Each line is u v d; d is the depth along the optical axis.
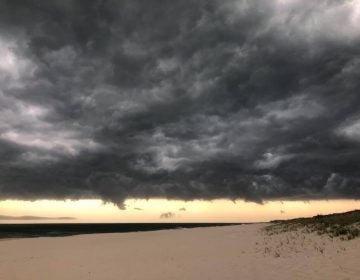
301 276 16.39
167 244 35.62
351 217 32.88
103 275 20.73
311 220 40.19
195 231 51.66
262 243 29.25
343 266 16.91
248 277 17.45
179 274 19.70
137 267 22.86
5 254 33.00
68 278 20.38
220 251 27.61
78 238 50.31
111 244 39.19
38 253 33.09
